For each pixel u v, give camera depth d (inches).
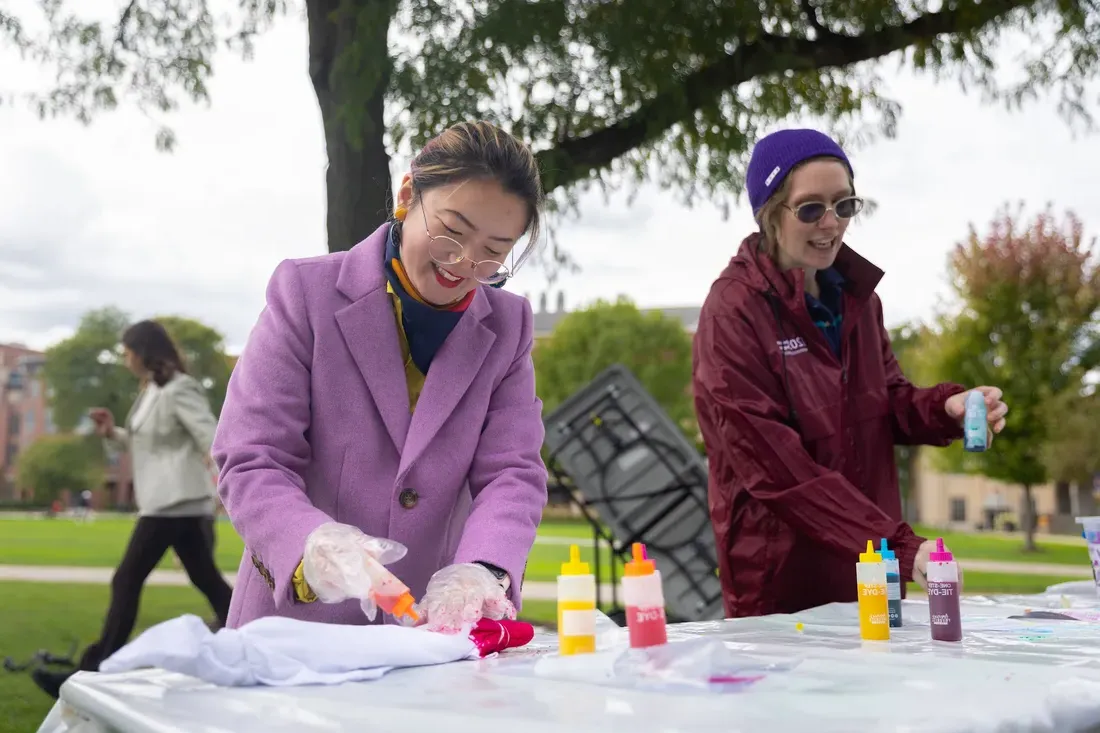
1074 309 705.0
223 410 71.5
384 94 200.2
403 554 59.5
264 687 48.6
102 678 51.7
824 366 103.3
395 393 72.6
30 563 571.2
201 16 240.8
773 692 44.3
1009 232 721.0
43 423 2878.9
